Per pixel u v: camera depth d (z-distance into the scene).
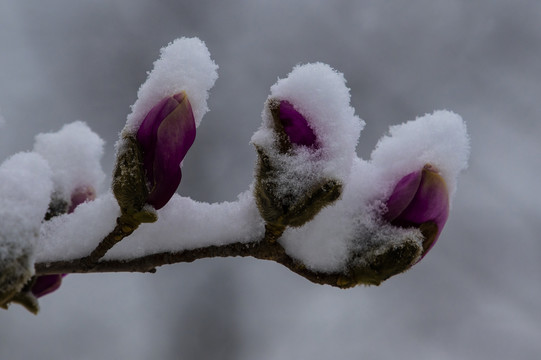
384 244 0.57
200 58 0.57
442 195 0.57
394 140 0.58
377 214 0.58
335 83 0.57
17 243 0.54
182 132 0.57
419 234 0.57
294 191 0.56
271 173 0.56
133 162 0.57
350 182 0.58
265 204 0.57
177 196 0.60
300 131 0.56
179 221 0.59
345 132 0.56
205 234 0.59
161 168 0.57
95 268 0.60
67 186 0.62
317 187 0.56
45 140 0.63
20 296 0.59
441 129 0.58
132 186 0.57
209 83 0.57
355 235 0.58
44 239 0.60
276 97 0.56
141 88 0.57
